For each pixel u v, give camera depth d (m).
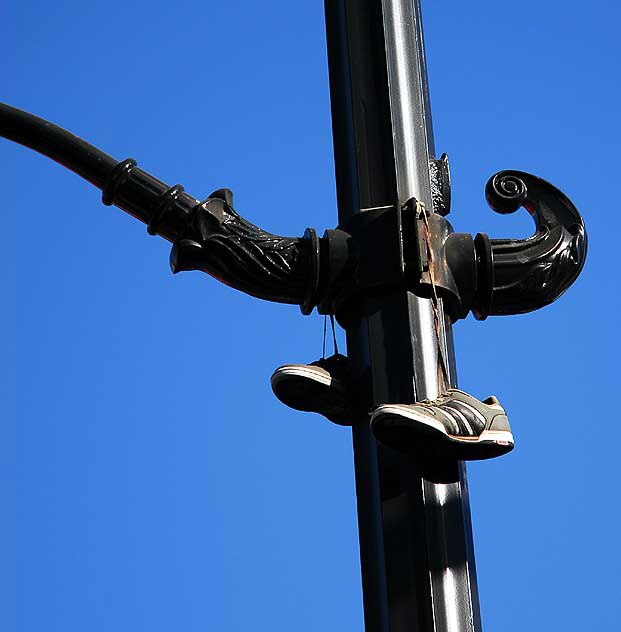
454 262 8.77
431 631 7.72
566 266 8.93
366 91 9.33
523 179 9.30
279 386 8.70
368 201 8.97
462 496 8.12
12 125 9.21
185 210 8.89
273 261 8.75
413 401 8.33
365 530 8.25
